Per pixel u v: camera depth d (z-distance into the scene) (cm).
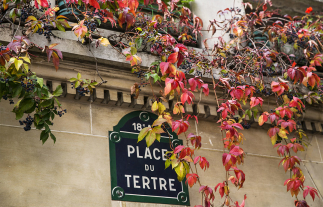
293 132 641
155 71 550
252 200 567
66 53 518
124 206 496
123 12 523
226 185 502
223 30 680
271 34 688
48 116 466
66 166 493
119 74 552
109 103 547
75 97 530
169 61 477
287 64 671
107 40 511
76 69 530
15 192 457
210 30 668
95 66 538
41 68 513
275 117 563
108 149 523
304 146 644
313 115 654
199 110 585
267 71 623
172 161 478
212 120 599
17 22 520
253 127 624
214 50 612
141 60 539
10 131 485
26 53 468
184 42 627
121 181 509
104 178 504
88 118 531
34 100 455
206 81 586
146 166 529
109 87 545
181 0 668
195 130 583
